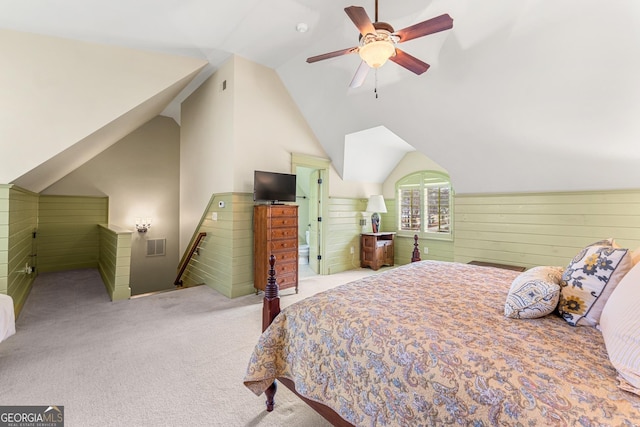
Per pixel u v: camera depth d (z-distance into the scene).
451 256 5.50
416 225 6.05
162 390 1.98
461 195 4.23
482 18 2.59
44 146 3.05
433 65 3.12
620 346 1.00
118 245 3.86
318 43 3.55
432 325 1.33
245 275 4.16
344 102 4.24
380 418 1.22
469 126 3.47
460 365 1.07
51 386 2.00
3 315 2.30
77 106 3.21
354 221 6.05
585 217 3.25
